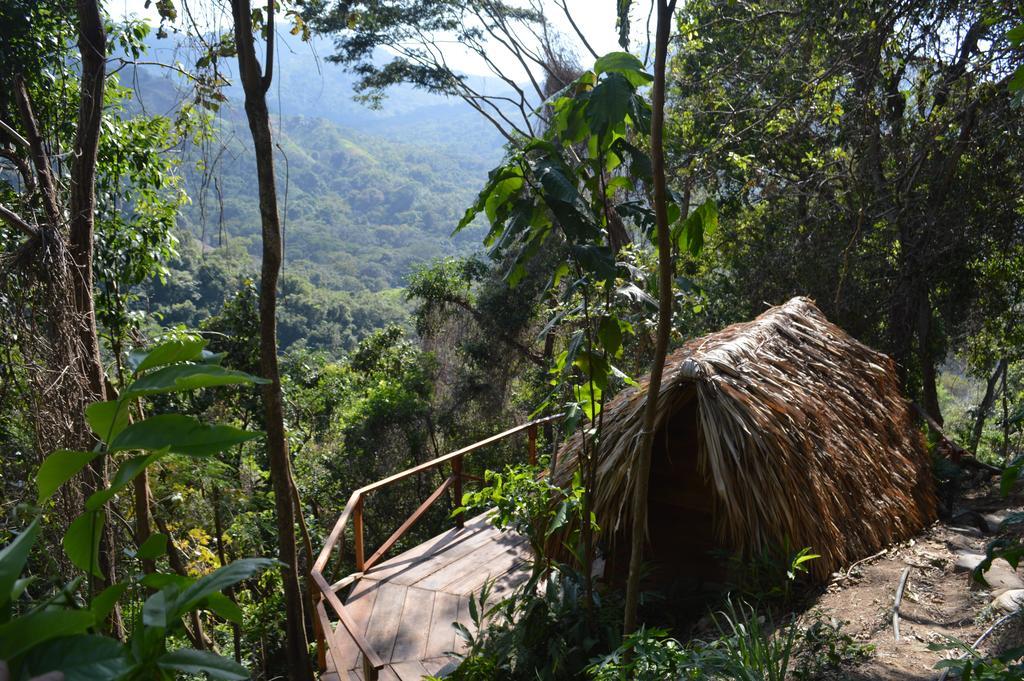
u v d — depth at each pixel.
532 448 7.51
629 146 3.32
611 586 4.93
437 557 6.51
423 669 4.88
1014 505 6.46
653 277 4.38
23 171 7.39
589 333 3.56
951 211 9.70
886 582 4.43
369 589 5.95
